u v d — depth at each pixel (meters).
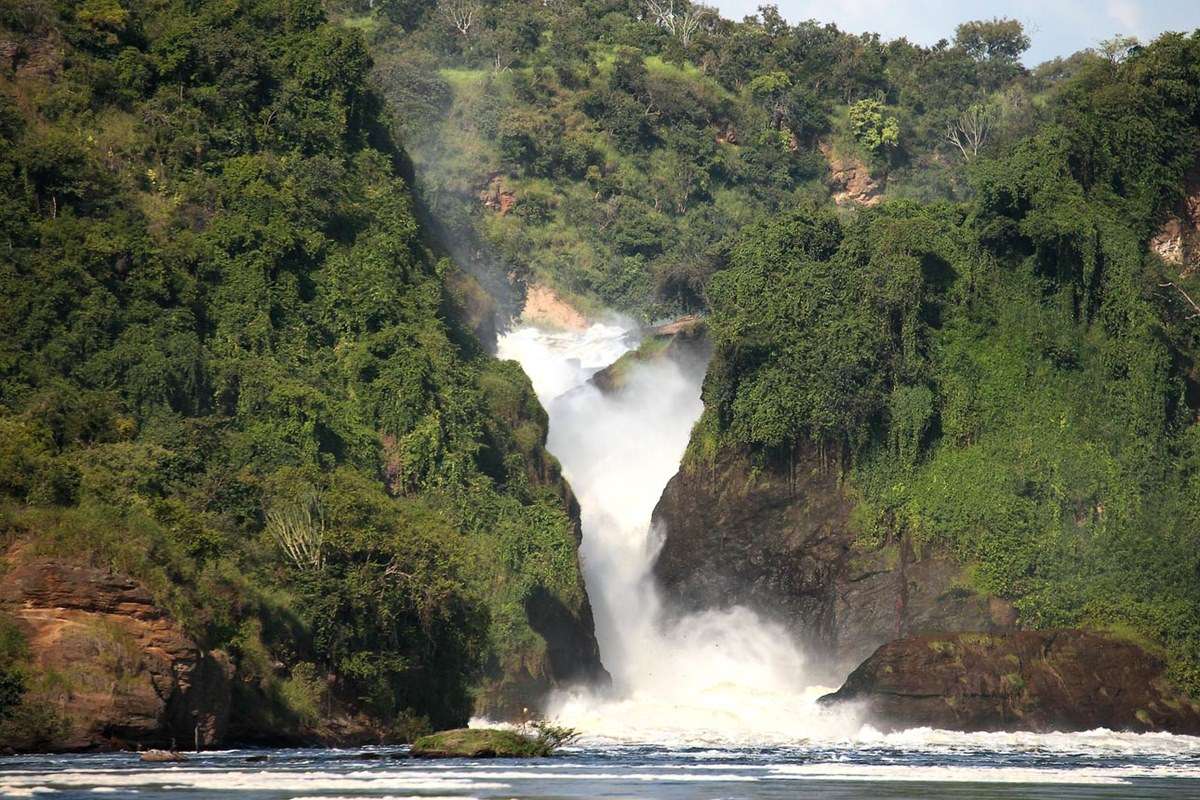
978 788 182.38
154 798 155.50
